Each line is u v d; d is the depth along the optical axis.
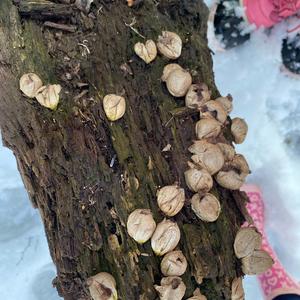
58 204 0.36
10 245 0.52
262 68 0.56
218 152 0.37
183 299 0.35
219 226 0.37
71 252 0.36
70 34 0.37
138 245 0.35
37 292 0.51
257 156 0.56
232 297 0.37
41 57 0.36
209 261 0.36
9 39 0.36
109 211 0.36
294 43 0.56
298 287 0.53
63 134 0.36
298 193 0.55
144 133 0.37
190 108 0.38
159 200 0.35
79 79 0.36
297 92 0.56
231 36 0.56
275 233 0.55
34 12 0.36
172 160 0.37
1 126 0.36
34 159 0.36
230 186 0.38
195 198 0.36
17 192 0.53
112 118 0.36
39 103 0.35
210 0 0.55
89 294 0.35
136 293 0.35
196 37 0.42
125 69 0.38
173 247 0.35
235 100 0.56
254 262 0.37
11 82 0.36
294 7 0.55
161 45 0.39
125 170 0.36
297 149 0.56
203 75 0.41
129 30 0.39
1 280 0.51
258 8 0.55
